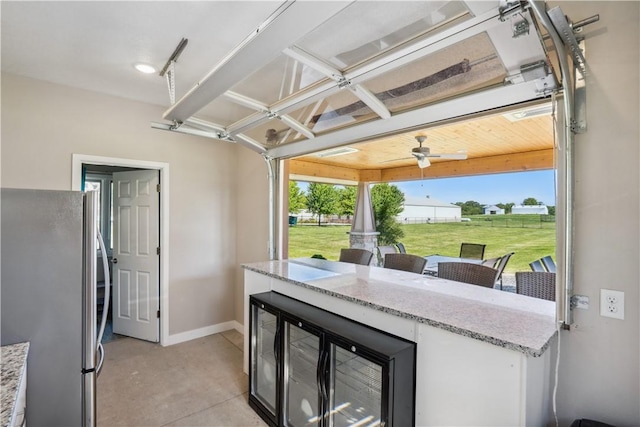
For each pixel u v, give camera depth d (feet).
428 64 5.05
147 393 8.56
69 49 7.48
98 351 5.80
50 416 5.05
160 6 5.90
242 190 13.05
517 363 4.11
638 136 4.31
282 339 7.04
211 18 6.25
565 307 4.74
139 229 12.11
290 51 4.74
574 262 4.77
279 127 8.82
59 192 5.16
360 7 5.10
